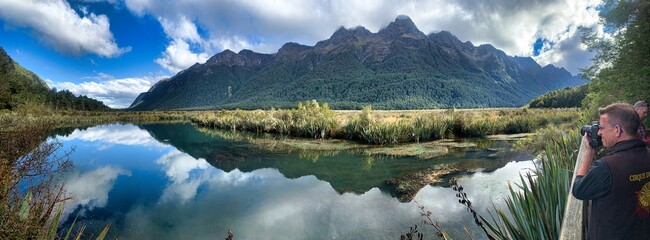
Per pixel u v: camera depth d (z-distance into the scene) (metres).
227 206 7.71
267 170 11.99
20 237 3.06
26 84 61.50
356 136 19.92
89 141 23.72
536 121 23.27
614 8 8.35
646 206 1.47
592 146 1.75
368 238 5.57
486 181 8.91
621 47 8.51
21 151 6.90
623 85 8.55
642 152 1.52
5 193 3.45
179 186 9.88
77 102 98.56
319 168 11.95
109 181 10.55
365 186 9.09
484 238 5.22
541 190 3.38
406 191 8.38
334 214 6.88
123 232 6.16
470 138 19.47
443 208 6.87
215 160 14.45
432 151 14.67
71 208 7.55
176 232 6.14
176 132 32.34
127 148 19.75
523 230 2.83
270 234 5.93
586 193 1.60
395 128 18.30
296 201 7.93
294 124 24.45
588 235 1.69
